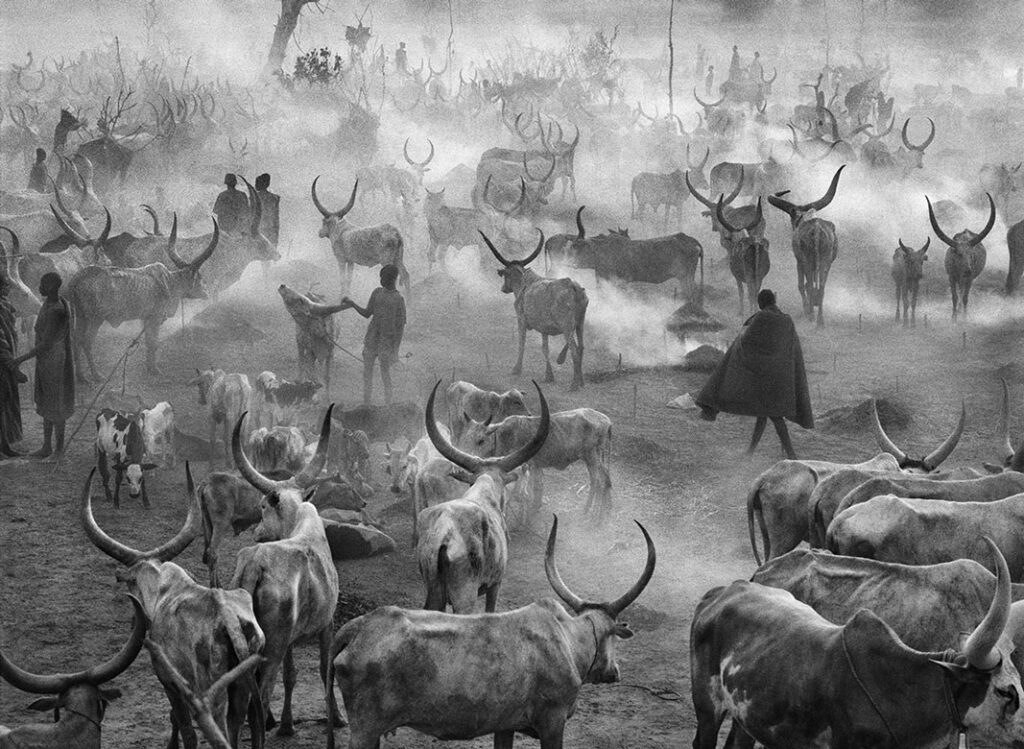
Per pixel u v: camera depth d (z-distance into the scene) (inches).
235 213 1094.4
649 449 724.7
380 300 789.9
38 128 1868.8
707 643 353.4
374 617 345.4
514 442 605.9
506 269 890.7
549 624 356.8
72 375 708.7
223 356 936.3
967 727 308.7
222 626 355.6
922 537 429.4
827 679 320.2
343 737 408.8
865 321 1099.3
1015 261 1165.1
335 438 649.6
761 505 506.6
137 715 418.0
